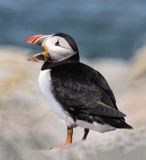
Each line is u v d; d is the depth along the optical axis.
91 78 10.48
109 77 18.25
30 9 41.62
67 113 10.51
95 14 40.94
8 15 39.97
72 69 10.67
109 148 8.45
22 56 17.78
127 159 8.35
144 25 38.62
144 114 13.99
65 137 12.00
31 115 12.58
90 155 8.40
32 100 13.43
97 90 10.28
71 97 10.34
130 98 15.44
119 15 40.75
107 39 36.41
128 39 36.12
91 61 20.94
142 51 19.31
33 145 9.73
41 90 10.88
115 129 10.27
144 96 15.24
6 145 8.11
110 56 34.44
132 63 19.72
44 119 12.53
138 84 16.55
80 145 8.59
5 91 13.78
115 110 9.95
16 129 9.34
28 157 8.09
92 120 10.18
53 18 39.97
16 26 38.19
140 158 8.34
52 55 10.95
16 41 35.50
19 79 14.91
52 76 10.62
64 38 10.97
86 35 37.06
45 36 11.24
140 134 8.66
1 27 37.84
